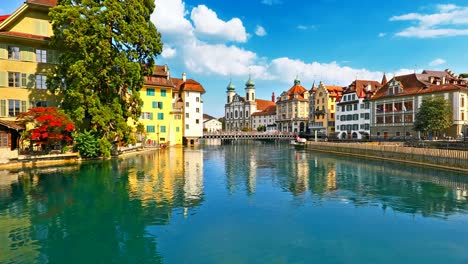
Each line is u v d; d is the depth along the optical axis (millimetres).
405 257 9992
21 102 33594
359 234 12023
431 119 51938
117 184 21219
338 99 93188
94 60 31312
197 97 79500
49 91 35094
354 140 70938
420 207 16000
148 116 63656
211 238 11414
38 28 34750
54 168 27812
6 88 32875
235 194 18734
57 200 16641
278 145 90750
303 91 125438
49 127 29953
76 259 9633
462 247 10820
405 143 46438
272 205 16219
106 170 27391
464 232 12312
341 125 88125
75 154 32344
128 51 34594
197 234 11805
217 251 10250
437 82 64812
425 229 12641
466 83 63562
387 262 9609
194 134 79000
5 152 28422
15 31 33500
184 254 10023
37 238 11305
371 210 15414
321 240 11352
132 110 37844
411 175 27234
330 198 17953
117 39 32281
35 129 29375
